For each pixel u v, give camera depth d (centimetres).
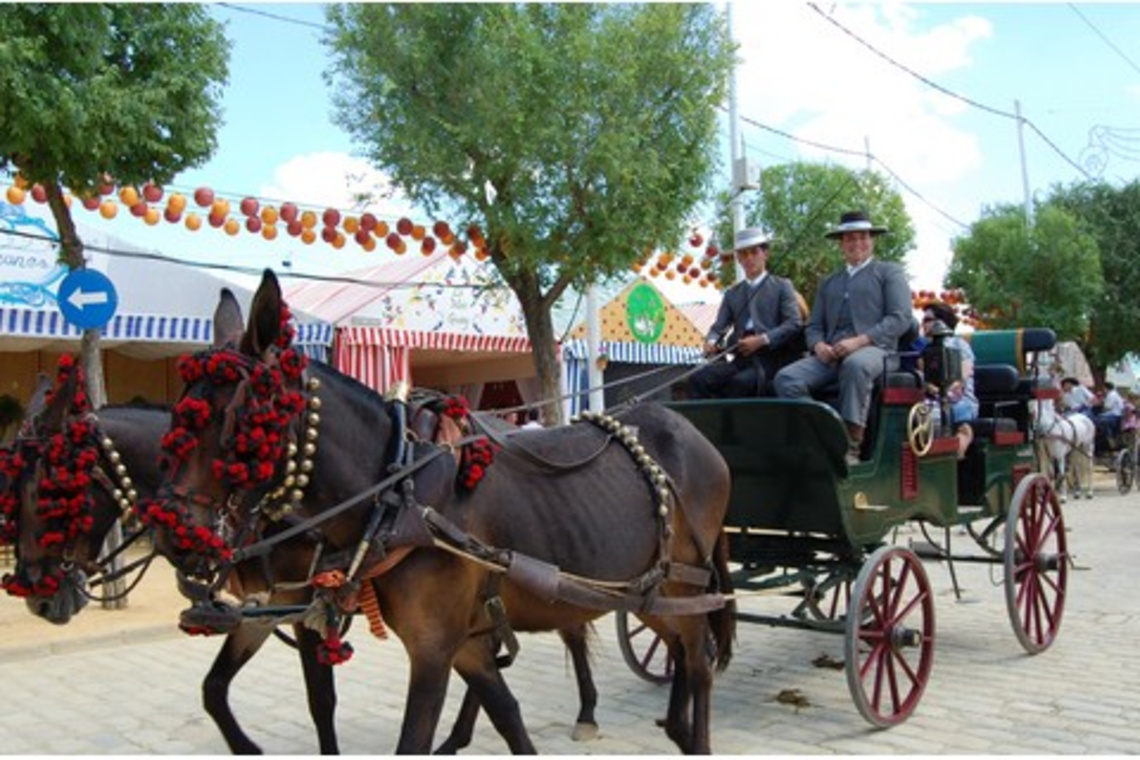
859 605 536
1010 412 773
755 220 1609
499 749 538
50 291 1083
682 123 959
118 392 1457
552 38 921
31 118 697
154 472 456
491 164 912
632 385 1608
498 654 454
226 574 351
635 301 1547
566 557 412
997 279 2189
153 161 818
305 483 357
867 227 659
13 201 841
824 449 551
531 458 424
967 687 616
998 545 1199
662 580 457
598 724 574
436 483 375
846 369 588
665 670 672
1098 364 2595
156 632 828
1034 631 734
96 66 736
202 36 811
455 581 371
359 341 1259
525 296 1016
